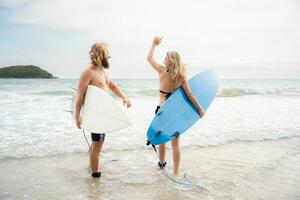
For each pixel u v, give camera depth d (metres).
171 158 4.50
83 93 3.55
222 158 4.50
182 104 3.84
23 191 3.21
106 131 3.53
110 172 3.88
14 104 10.05
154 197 3.17
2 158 4.18
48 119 7.17
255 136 5.79
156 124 3.69
